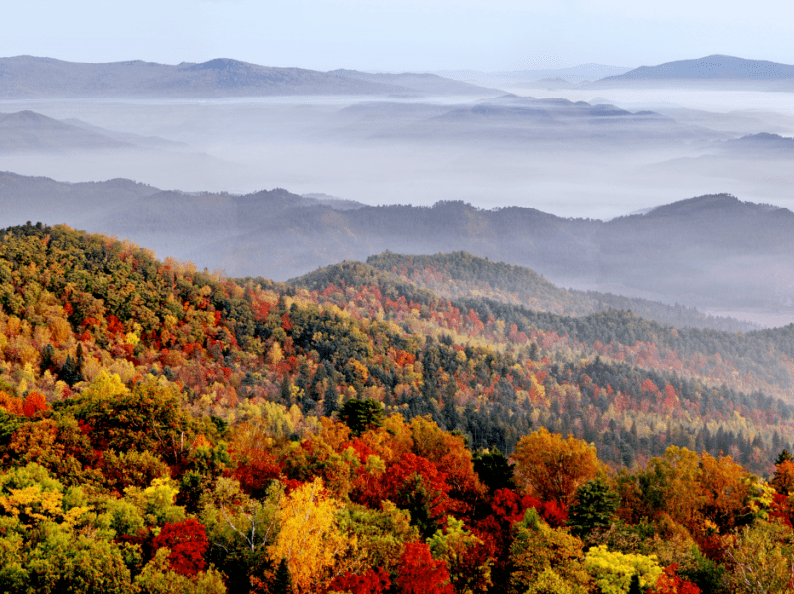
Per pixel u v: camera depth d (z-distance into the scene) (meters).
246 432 82.75
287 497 49.53
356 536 47.72
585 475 78.25
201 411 138.62
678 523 68.81
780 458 88.69
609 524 62.03
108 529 44.09
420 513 59.69
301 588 42.59
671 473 78.50
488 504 69.19
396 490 63.75
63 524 42.34
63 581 38.25
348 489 62.47
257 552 43.62
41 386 130.12
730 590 51.88
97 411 66.00
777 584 48.84
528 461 81.44
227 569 43.16
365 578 44.34
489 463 78.19
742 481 78.75
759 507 73.44
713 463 80.38
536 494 79.69
